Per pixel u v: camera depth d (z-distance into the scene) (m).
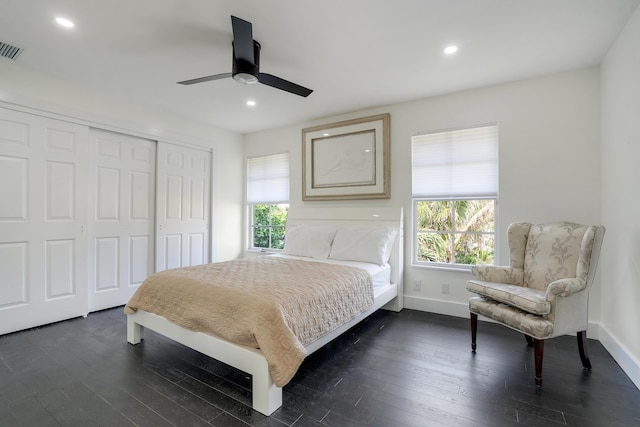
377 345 2.52
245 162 4.97
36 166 2.82
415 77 2.90
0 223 2.62
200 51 2.47
